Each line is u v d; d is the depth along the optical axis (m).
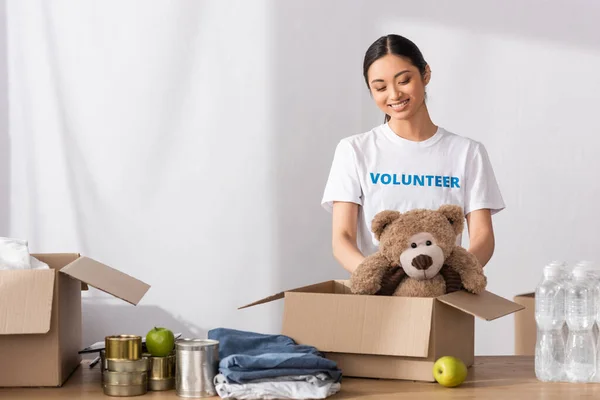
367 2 3.73
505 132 3.75
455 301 1.68
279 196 3.74
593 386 1.65
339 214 2.31
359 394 1.58
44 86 3.70
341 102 3.74
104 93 3.71
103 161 3.71
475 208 2.32
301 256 3.74
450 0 3.73
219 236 3.74
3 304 1.62
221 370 1.56
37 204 3.70
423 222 1.77
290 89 3.74
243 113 3.74
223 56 3.73
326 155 3.74
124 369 1.58
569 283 1.74
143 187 3.72
